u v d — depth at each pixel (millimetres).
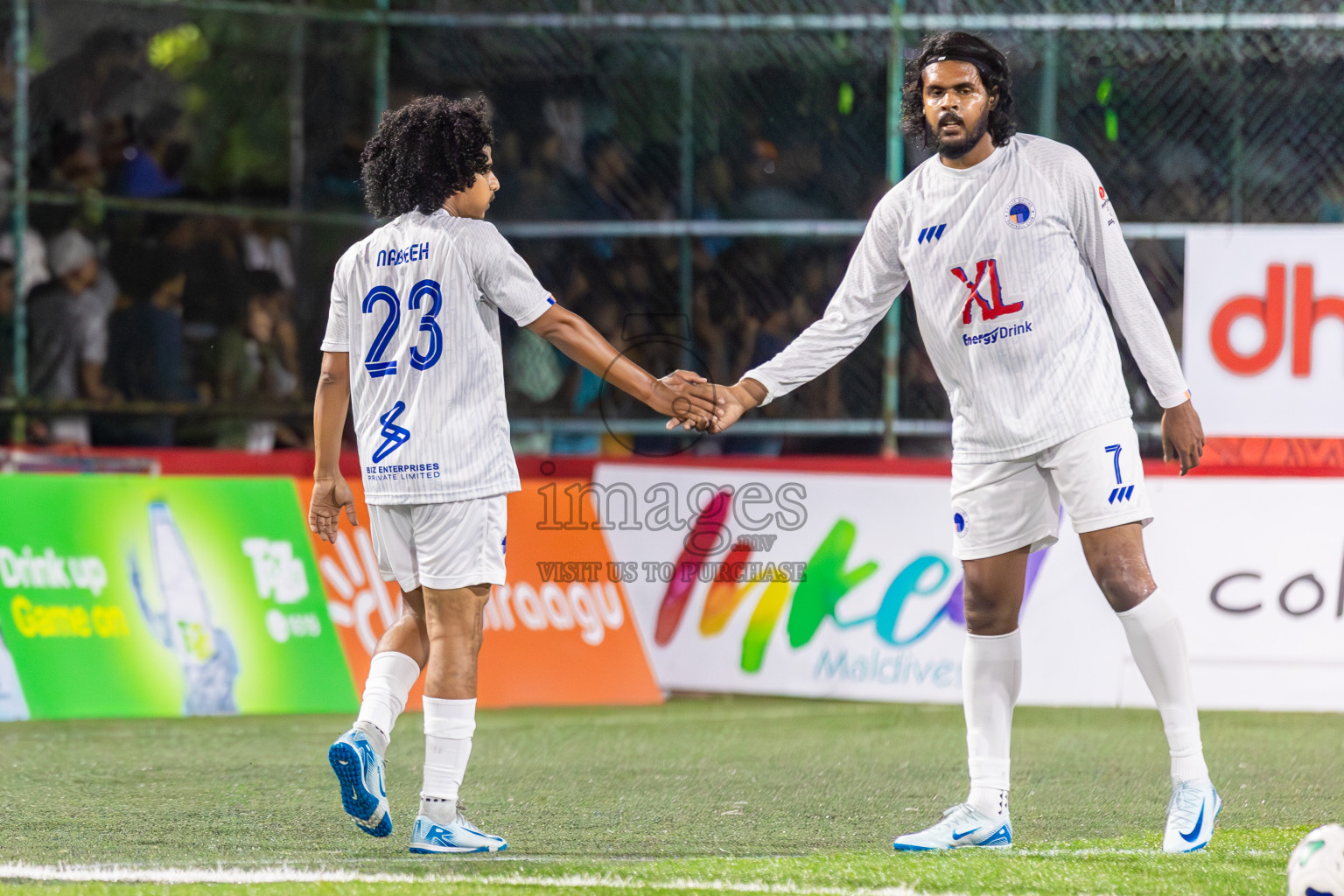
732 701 24438
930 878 10883
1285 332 25375
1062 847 12539
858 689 24234
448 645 12234
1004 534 12633
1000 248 12289
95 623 21938
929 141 12898
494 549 12172
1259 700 23188
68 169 29547
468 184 12211
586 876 10906
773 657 24516
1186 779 12328
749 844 13055
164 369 29812
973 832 12617
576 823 14117
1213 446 25594
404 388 12031
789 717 22578
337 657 23188
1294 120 27797
